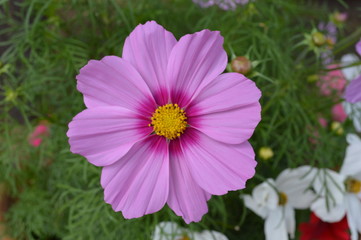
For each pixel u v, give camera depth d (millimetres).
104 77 190
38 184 349
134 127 196
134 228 281
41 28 290
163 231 269
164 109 196
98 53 301
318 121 300
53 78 299
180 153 201
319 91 335
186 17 316
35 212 335
